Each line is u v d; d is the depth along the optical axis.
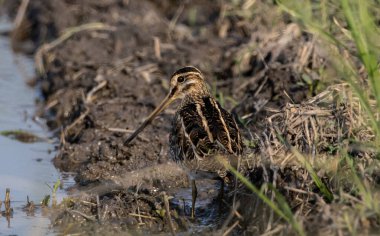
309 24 12.50
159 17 19.17
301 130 10.95
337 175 10.14
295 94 13.17
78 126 14.68
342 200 9.57
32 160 13.85
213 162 10.24
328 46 13.23
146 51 17.22
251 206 10.51
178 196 11.85
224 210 11.01
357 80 11.64
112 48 17.77
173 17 19.39
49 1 21.06
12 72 18.64
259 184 10.60
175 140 11.22
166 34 18.12
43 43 19.67
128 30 18.11
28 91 17.42
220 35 17.48
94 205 11.55
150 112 14.52
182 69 12.51
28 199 11.81
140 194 11.60
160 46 17.22
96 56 17.42
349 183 10.05
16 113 16.16
